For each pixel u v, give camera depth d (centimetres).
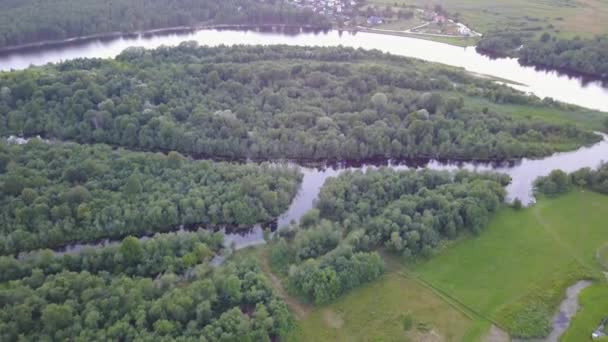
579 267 13900
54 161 16450
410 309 12531
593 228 15412
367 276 13275
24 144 17538
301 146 18575
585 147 19650
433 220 14625
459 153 18850
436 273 13662
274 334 11656
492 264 14000
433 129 19338
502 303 12756
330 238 14062
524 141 19488
